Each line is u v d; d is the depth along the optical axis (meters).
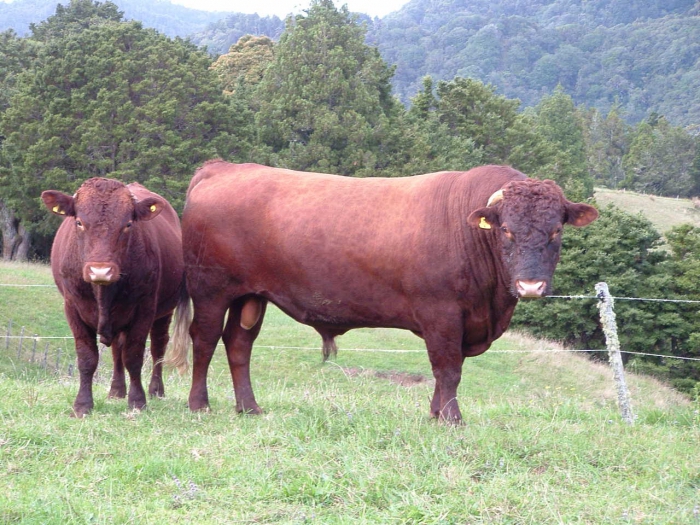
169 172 36.19
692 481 5.81
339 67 42.50
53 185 35.19
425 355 21.61
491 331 7.36
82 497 5.14
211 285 8.24
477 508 5.01
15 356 19.41
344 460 5.75
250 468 5.68
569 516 4.95
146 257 8.14
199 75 37.88
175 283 9.55
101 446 6.32
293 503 5.18
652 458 6.23
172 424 7.43
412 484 5.39
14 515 4.79
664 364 28.08
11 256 41.09
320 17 45.12
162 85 37.06
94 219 7.48
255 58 58.34
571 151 76.31
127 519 4.79
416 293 7.21
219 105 37.34
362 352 21.61
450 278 7.09
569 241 29.64
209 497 5.24
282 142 41.56
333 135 39.62
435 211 7.23
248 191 8.09
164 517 4.87
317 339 22.55
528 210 6.57
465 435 6.49
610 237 29.38
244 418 7.62
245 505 5.11
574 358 22.86
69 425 7.01
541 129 74.06
